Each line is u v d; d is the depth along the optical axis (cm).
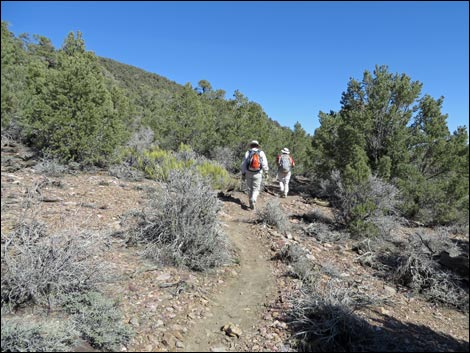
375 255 612
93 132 989
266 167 877
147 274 458
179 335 350
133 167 1079
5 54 1001
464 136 1075
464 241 750
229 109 1797
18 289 352
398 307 454
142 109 2419
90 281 397
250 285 482
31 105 975
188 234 518
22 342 287
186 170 645
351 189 747
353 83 1174
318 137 1280
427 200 959
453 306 477
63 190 756
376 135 1119
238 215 802
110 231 548
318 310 393
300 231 712
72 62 995
